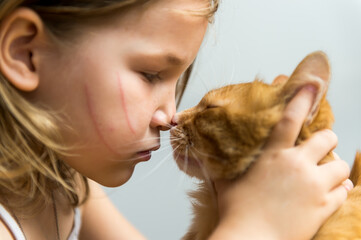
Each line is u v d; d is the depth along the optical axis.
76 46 0.53
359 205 0.57
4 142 0.55
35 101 0.54
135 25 0.53
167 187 0.81
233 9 0.85
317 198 0.53
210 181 0.58
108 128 0.54
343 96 0.88
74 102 0.54
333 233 0.54
